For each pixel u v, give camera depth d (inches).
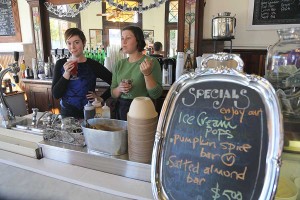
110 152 40.2
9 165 45.4
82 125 43.3
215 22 86.8
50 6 137.7
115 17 125.3
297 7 94.6
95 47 133.0
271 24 100.2
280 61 38.1
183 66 103.7
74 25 135.7
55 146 44.9
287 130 34.4
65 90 70.8
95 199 35.3
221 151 27.5
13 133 52.4
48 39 144.0
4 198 38.6
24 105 143.6
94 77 75.7
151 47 120.0
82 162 42.5
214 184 27.0
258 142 25.9
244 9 103.9
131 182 37.8
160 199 29.5
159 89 65.9
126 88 66.2
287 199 31.0
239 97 28.4
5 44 161.9
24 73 146.9
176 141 30.5
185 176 28.8
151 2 115.1
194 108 30.7
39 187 38.7
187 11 106.9
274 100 25.9
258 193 24.8
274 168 24.4
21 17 151.5
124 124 43.4
